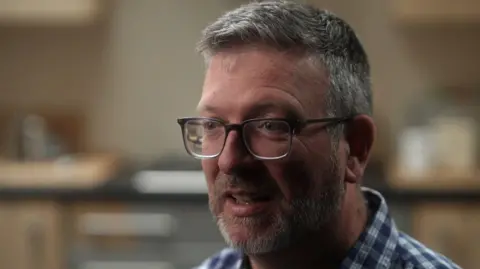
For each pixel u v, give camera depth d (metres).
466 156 2.71
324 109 0.94
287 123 0.91
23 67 3.13
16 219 2.59
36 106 3.15
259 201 0.93
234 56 0.92
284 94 0.90
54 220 2.59
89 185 2.61
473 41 3.04
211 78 0.94
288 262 1.01
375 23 3.06
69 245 2.61
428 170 2.67
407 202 2.54
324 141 0.95
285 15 0.93
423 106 3.06
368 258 1.00
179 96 3.16
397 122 3.09
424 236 2.54
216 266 1.24
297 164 0.92
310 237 0.98
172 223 2.57
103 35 3.12
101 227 2.59
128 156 3.17
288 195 0.92
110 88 3.15
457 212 2.53
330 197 0.97
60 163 2.82
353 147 1.03
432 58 3.06
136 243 2.59
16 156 2.93
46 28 3.11
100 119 3.17
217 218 0.97
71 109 3.16
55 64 3.13
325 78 0.94
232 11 0.98
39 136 2.94
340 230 1.01
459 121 2.79
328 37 0.96
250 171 0.92
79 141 3.16
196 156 0.99
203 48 0.96
